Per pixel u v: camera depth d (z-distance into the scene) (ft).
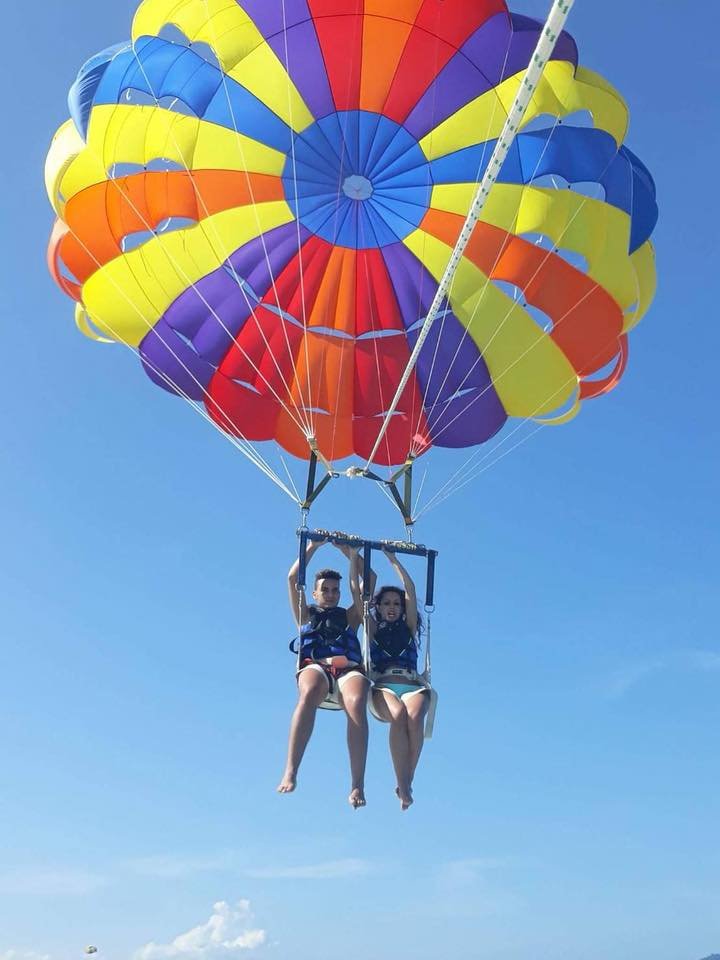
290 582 26.76
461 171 32.78
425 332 23.12
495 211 32.86
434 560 27.53
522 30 30.45
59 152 32.81
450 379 34.91
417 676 26.43
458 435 35.14
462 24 30.53
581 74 31.83
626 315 35.01
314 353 35.04
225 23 31.01
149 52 31.45
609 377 35.63
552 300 33.35
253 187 33.14
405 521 30.96
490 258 33.40
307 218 33.96
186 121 32.22
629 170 32.81
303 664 25.94
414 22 30.58
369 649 26.22
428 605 27.14
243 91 31.91
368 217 34.06
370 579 27.22
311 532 26.81
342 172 33.22
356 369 35.45
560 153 31.96
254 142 32.58
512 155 32.50
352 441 35.76
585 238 32.53
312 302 34.63
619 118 31.89
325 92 31.89
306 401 35.01
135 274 33.47
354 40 31.01
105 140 31.86
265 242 33.86
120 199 32.68
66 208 32.68
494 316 33.96
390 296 34.91
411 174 33.14
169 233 33.47
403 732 25.41
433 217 33.47
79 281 34.09
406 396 35.29
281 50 31.30
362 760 24.38
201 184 32.83
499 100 31.71
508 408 35.06
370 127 32.55
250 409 34.99
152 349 34.40
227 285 34.01
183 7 31.01
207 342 34.19
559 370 33.96
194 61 31.76
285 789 23.90
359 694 25.12
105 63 31.94
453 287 33.88
